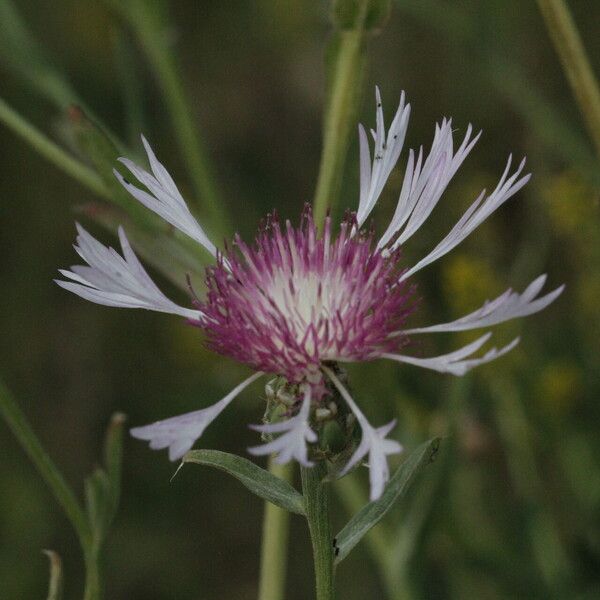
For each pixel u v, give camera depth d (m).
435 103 0.49
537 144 0.41
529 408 0.37
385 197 0.32
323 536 0.24
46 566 0.48
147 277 0.24
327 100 0.31
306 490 0.24
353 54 0.31
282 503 0.24
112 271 0.24
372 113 0.36
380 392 0.34
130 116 0.35
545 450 0.37
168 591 0.49
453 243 0.24
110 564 0.49
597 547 0.35
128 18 0.36
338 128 0.31
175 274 0.31
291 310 0.25
